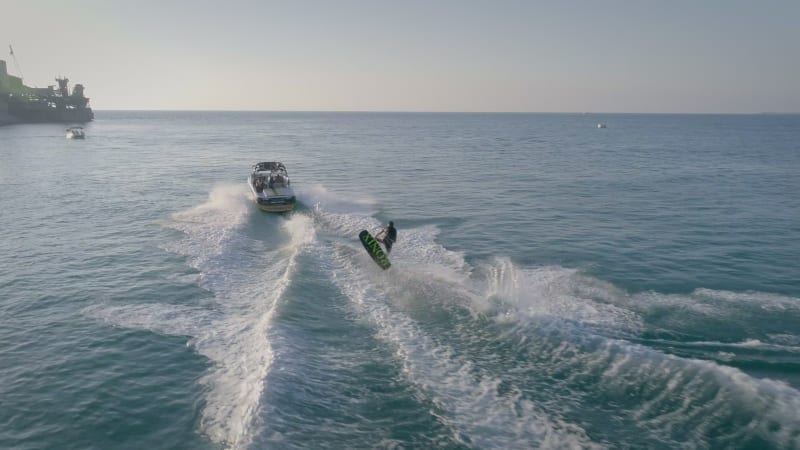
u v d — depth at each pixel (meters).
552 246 20.28
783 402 8.63
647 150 71.75
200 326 12.66
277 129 154.88
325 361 10.58
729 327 12.41
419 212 27.22
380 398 9.27
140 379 10.23
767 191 34.19
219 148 76.62
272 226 23.81
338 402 9.08
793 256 18.86
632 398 9.20
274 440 7.85
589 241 21.11
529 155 63.78
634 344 11.22
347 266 17.16
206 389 9.75
